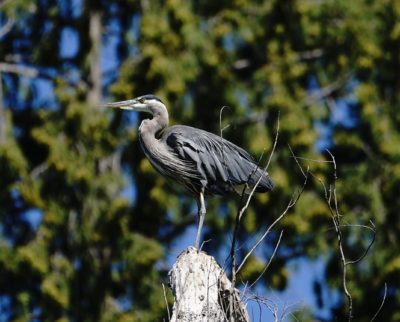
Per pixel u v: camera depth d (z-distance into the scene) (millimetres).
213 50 19422
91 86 20094
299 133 18750
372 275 18875
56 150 18797
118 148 19891
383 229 19281
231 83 19828
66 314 18453
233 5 20109
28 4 20016
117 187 19062
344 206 19125
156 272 18797
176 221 19000
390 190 19484
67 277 18500
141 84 18828
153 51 18672
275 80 19406
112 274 18938
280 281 18453
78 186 18828
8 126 19125
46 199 19078
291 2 19953
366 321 18938
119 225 18672
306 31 20078
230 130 19516
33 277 18672
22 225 19578
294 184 18625
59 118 19125
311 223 18656
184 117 19375
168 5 19172
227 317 8016
